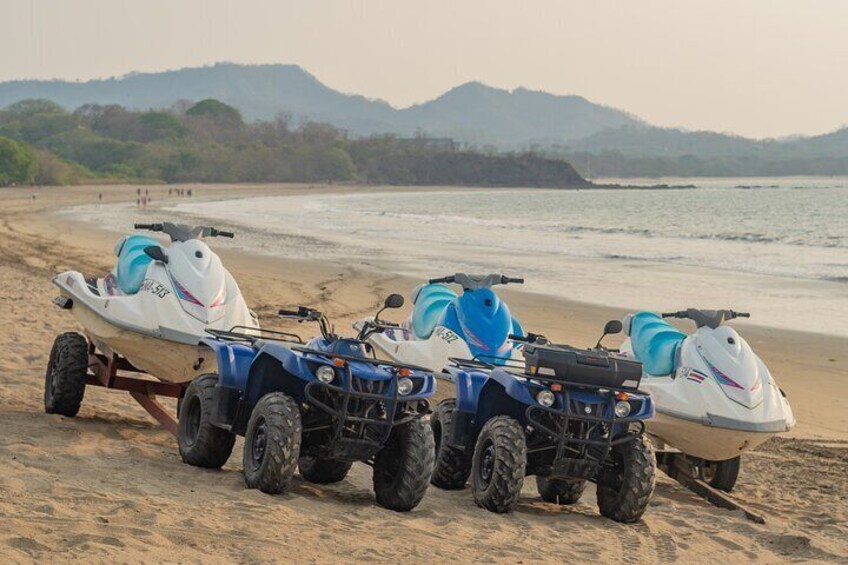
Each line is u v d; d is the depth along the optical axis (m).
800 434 15.84
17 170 195.25
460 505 10.11
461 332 12.65
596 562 8.52
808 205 155.75
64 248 44.12
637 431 10.22
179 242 12.41
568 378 9.66
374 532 8.46
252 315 12.81
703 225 91.75
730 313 12.30
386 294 32.16
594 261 47.50
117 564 6.59
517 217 111.25
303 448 9.59
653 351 12.52
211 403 10.02
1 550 6.57
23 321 19.88
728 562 9.12
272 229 72.12
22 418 11.80
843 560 9.53
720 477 12.20
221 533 7.71
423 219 97.94
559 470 9.82
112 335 11.65
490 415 10.62
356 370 9.25
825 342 25.58
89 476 9.22
